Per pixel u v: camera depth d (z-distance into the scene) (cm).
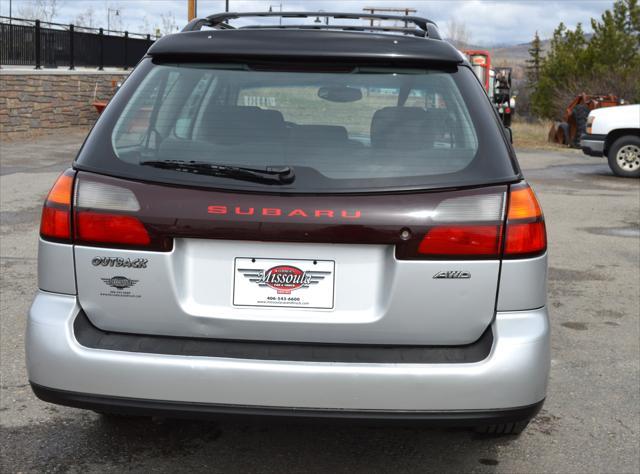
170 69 315
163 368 276
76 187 289
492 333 284
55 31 2225
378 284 283
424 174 284
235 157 286
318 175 282
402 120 296
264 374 272
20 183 1185
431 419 276
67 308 290
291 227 277
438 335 284
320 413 275
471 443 365
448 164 287
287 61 310
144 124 299
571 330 551
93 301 289
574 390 436
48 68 2198
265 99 303
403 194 280
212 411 277
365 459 347
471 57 2728
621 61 3700
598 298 640
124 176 287
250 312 285
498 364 276
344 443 362
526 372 279
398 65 311
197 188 282
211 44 313
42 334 286
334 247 281
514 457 353
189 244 284
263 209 278
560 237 909
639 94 3064
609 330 552
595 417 400
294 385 272
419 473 336
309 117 297
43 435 363
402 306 281
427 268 279
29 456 342
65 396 285
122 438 362
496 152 292
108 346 283
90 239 286
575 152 2250
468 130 296
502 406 278
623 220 1038
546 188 1389
